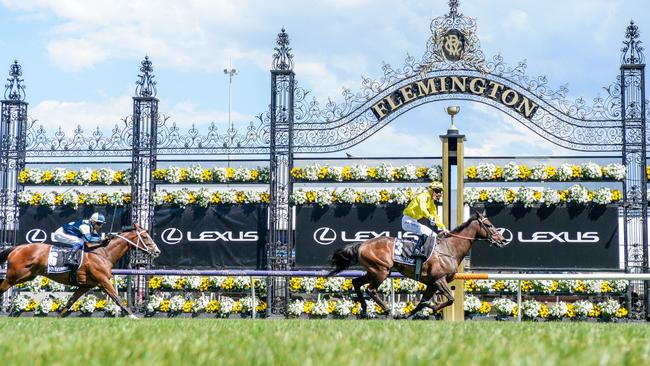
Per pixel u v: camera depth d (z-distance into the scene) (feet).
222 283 56.44
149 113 58.23
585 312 53.01
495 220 54.70
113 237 46.03
